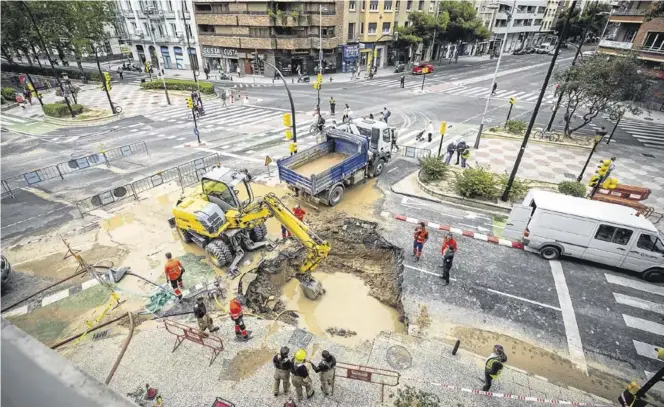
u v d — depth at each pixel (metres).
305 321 10.59
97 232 14.22
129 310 10.48
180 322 10.01
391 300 11.23
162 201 16.53
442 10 54.56
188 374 8.44
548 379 8.88
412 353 9.12
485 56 69.81
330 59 48.72
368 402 7.86
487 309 10.77
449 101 35.31
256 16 43.78
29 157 21.97
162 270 12.13
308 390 7.80
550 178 19.38
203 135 25.94
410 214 15.66
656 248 11.57
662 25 31.27
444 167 18.17
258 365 8.68
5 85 42.91
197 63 53.44
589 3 68.31
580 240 12.30
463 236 14.08
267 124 28.30
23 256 12.84
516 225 13.35
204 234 12.07
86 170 20.05
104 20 45.00
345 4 45.97
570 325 10.31
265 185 18.09
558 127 27.86
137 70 53.88
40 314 10.41
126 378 8.35
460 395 8.12
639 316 10.66
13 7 35.72
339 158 18.06
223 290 11.21
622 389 8.73
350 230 14.27
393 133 20.08
